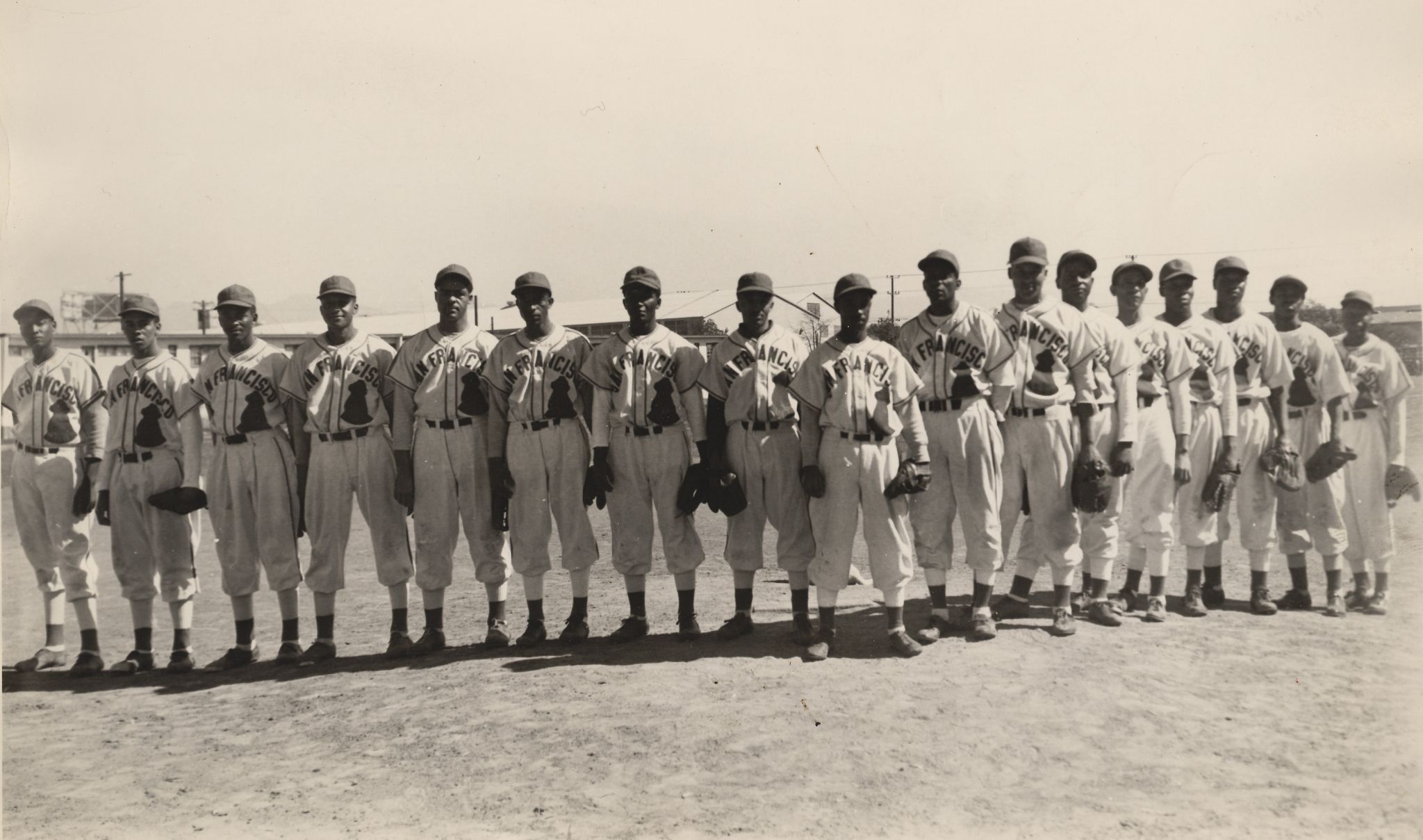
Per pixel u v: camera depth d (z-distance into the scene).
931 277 4.88
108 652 5.93
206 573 8.90
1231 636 4.99
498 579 5.29
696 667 4.63
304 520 5.28
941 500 4.98
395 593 5.29
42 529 5.48
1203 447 5.27
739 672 4.53
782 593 6.67
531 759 3.69
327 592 5.27
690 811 3.24
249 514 5.26
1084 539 5.29
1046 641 4.89
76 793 3.62
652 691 4.32
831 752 3.65
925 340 4.96
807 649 4.73
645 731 3.88
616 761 3.63
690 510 5.11
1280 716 3.95
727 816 3.21
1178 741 3.74
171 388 5.26
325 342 5.21
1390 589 5.92
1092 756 3.61
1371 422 5.56
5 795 3.63
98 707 4.68
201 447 5.25
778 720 3.94
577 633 5.25
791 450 4.97
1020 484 5.03
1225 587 6.20
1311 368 5.51
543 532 5.17
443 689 4.54
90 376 5.42
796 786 3.40
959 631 5.14
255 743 4.05
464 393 5.15
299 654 5.34
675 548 5.13
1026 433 4.94
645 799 3.34
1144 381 5.26
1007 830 3.11
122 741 4.16
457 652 5.26
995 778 3.45
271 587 5.27
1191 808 3.25
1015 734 3.79
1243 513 5.45
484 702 4.33
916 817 3.19
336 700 4.52
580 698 4.29
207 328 11.54
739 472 5.05
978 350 4.85
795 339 5.17
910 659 4.64
